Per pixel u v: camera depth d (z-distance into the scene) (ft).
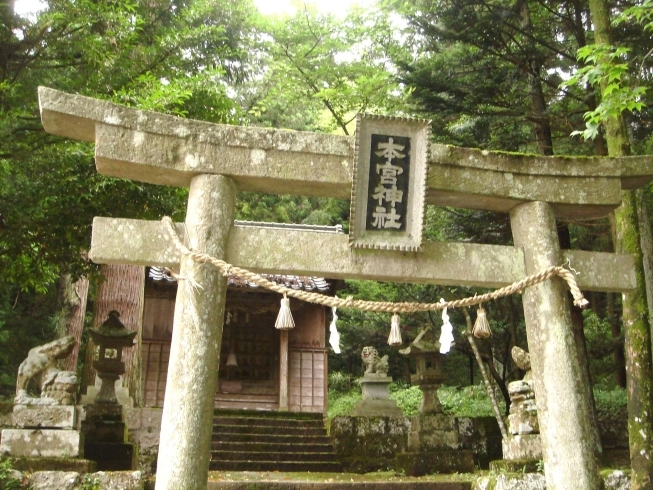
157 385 57.00
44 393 23.38
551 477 18.17
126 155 17.87
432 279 19.54
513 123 40.42
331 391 73.46
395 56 45.98
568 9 41.29
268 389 62.95
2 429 22.50
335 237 19.07
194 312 17.10
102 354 32.81
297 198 79.20
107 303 45.32
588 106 39.37
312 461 38.42
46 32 30.01
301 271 18.66
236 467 37.01
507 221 40.47
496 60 40.65
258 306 61.67
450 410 55.57
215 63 40.86
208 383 16.84
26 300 57.26
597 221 43.29
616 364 47.60
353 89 46.42
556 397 18.54
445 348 17.62
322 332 64.49
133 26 32.40
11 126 29.50
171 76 35.99
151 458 35.63
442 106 39.86
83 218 29.96
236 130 18.85
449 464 35.35
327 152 19.24
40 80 31.71
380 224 19.02
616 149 25.82
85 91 31.65
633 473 22.72
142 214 31.09
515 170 20.63
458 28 39.11
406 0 42.68
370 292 62.75
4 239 29.14
